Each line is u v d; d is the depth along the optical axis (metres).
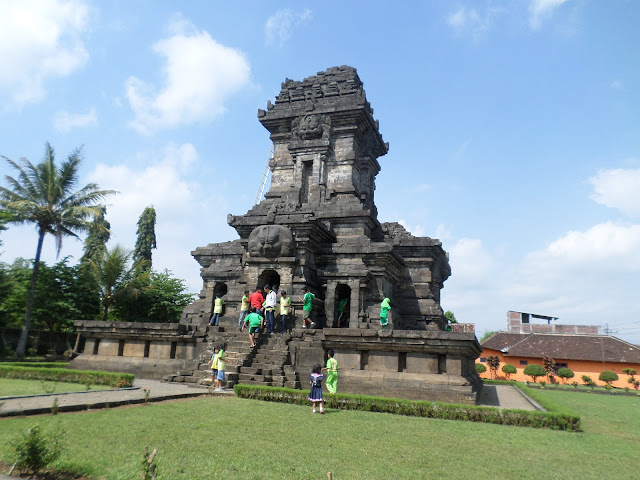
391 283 29.09
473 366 23.88
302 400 15.52
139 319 50.81
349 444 10.00
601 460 9.98
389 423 12.83
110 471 7.49
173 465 7.90
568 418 13.97
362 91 33.44
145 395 14.60
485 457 9.58
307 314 22.36
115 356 23.72
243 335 21.80
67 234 41.12
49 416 11.33
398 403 14.96
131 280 48.47
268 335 21.27
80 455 8.27
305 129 32.34
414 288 30.44
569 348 50.19
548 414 14.13
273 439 10.08
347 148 32.31
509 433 12.43
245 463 8.20
